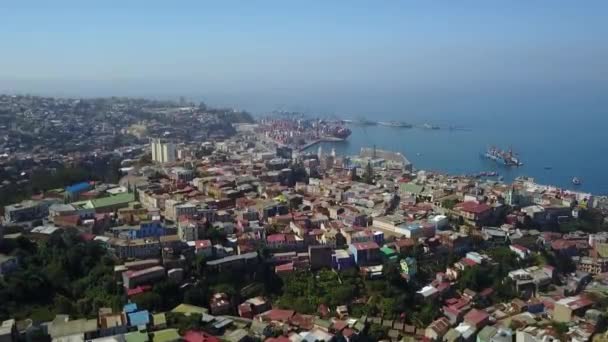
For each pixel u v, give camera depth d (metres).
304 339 171.25
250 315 195.88
